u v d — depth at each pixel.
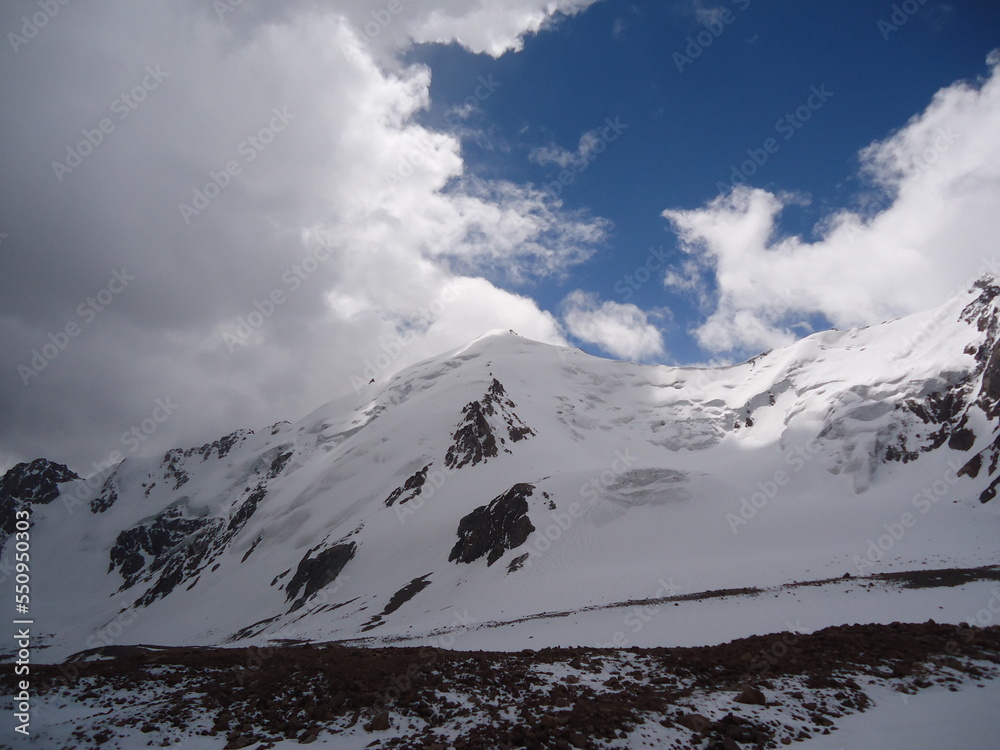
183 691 22.52
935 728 17.25
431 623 60.88
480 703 21.11
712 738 17.88
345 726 19.55
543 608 55.25
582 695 21.81
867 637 27.00
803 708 20.11
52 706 21.23
